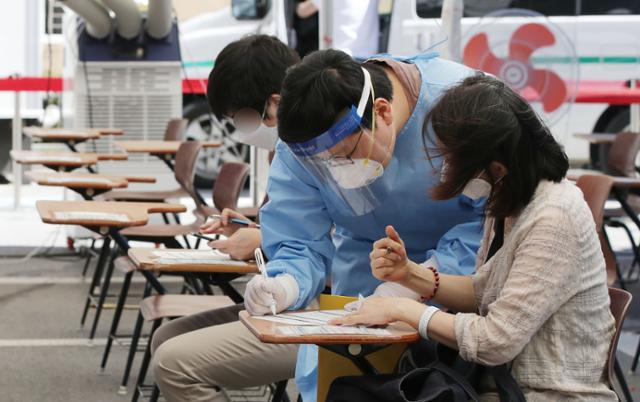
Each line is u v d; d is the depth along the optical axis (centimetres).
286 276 315
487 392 271
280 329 267
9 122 1262
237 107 340
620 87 1039
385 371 295
